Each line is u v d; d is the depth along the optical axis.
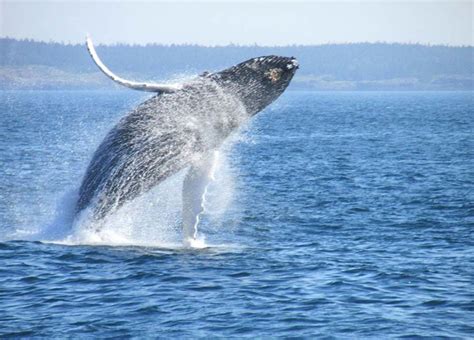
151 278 61.56
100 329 50.62
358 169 148.62
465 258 70.19
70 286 59.28
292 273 64.06
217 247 74.00
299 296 57.81
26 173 138.62
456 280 62.44
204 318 52.84
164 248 71.62
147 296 57.19
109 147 69.88
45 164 154.25
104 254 68.06
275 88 67.88
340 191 116.44
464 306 55.78
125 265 65.00
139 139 69.12
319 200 106.88
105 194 70.19
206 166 70.44
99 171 70.12
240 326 51.59
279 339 49.56
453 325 52.00
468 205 101.12
